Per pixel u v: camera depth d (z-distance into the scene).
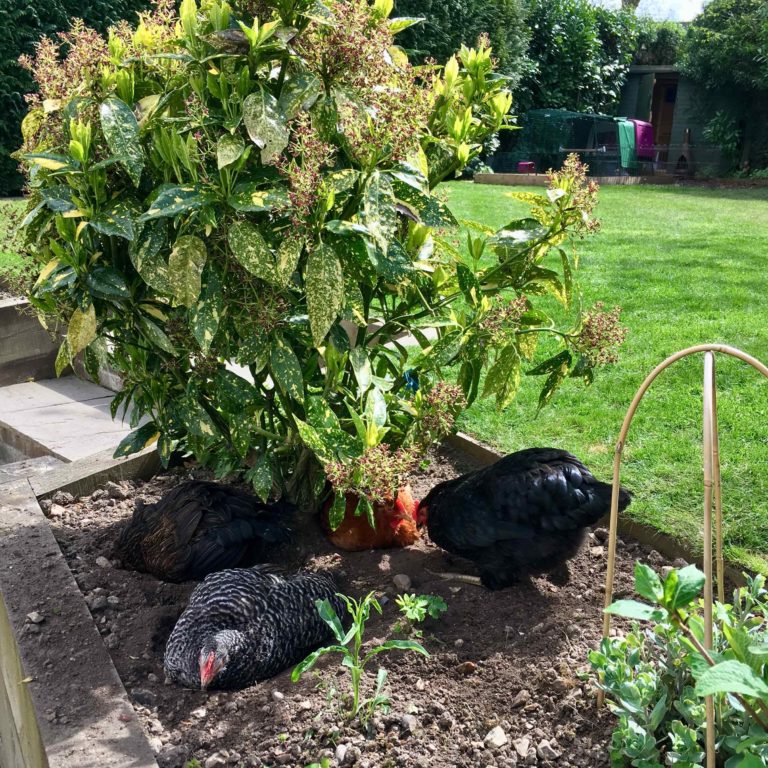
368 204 2.85
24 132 3.40
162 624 3.30
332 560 3.78
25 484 4.43
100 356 3.73
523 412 5.22
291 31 2.86
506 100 3.73
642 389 2.47
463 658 3.07
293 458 3.99
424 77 3.48
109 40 3.27
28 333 7.55
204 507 3.56
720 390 5.40
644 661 2.66
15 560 3.62
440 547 3.66
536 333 3.89
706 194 17.62
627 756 2.44
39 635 3.10
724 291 8.11
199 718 2.79
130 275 3.28
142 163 2.94
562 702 2.76
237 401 3.41
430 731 2.70
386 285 3.58
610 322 3.56
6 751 3.90
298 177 2.71
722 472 4.25
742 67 22.61
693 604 2.74
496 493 3.34
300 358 3.57
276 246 3.10
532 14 23.03
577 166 3.43
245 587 3.08
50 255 3.31
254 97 2.82
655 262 9.62
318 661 3.07
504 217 12.25
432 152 3.64
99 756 2.49
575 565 3.69
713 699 2.16
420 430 3.41
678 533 3.70
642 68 26.69
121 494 4.45
